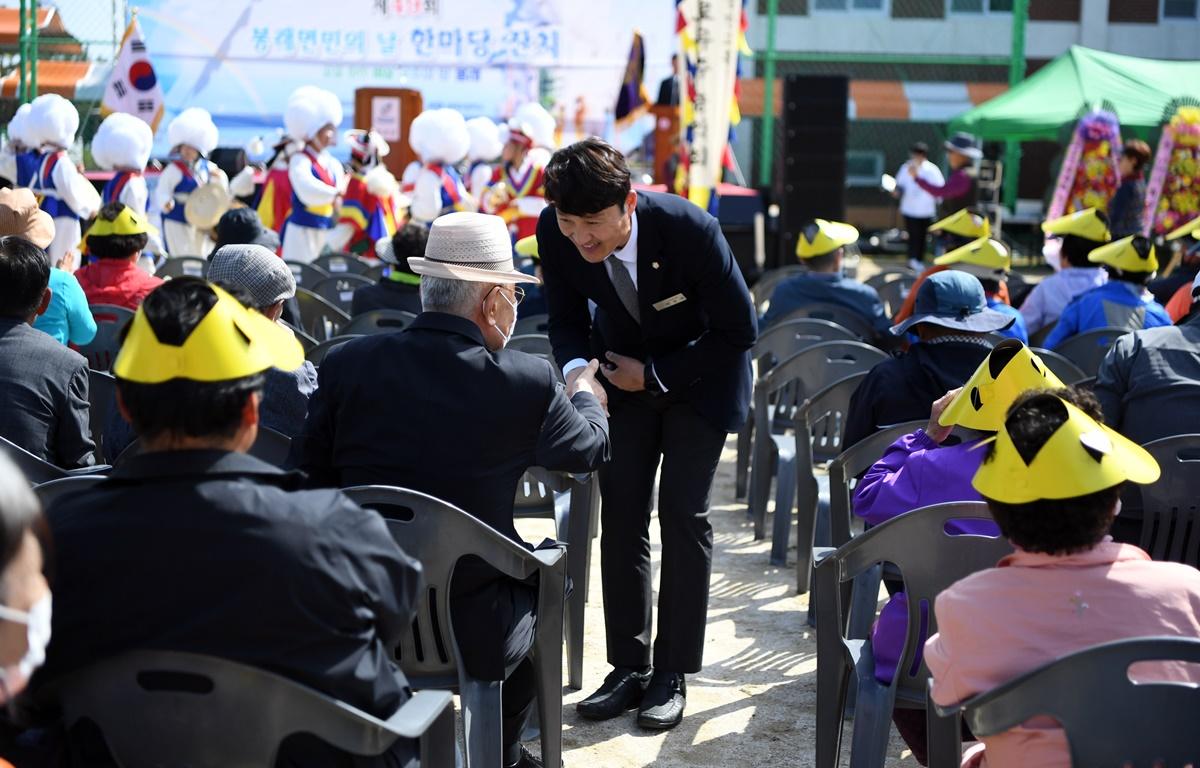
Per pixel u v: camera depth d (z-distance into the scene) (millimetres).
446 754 2129
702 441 3406
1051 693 1841
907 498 2777
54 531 1824
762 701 3721
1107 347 5027
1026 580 1944
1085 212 6109
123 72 12094
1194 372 3533
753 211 14219
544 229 3338
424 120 11180
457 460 2564
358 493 2451
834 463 3527
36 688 1849
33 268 3293
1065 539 1928
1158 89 15539
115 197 9711
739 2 8609
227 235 5359
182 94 15664
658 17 15992
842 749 3334
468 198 11500
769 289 9906
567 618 3865
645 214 3154
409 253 5480
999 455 1973
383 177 11023
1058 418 1935
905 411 3525
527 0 15930
